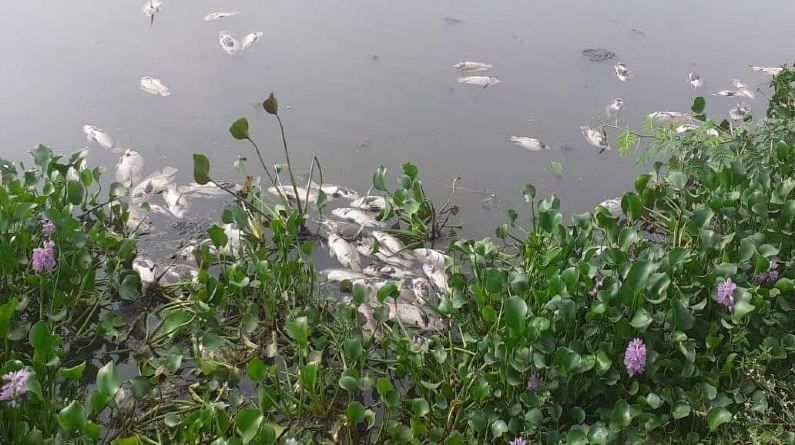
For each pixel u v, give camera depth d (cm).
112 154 505
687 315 320
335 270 416
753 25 792
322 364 351
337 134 552
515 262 431
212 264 412
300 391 324
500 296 354
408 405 325
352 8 775
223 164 507
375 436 315
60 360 320
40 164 418
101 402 276
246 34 684
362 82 625
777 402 322
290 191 486
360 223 462
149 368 338
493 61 678
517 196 501
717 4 855
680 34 758
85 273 369
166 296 389
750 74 670
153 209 457
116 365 349
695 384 322
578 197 504
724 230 425
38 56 622
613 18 793
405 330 360
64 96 566
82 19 698
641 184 468
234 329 370
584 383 317
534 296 338
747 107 603
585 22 777
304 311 362
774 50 725
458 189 504
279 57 654
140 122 543
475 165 529
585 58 691
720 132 525
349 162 523
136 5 738
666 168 539
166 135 530
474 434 311
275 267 380
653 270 336
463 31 737
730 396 322
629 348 306
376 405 334
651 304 336
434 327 378
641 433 301
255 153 522
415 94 614
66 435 281
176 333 363
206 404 302
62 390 327
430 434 304
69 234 363
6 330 293
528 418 298
